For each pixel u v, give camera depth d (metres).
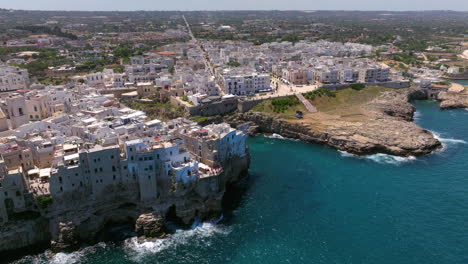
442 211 131.75
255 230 124.00
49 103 176.12
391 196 142.12
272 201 141.25
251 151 190.50
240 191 148.88
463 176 156.38
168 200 124.44
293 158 180.38
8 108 155.12
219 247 115.75
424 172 160.88
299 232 122.44
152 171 121.44
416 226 123.88
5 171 109.00
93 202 119.38
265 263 109.12
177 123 159.50
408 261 108.50
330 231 122.56
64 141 133.00
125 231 123.94
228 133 145.62
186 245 116.75
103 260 110.19
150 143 127.81
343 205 137.12
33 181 121.81
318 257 111.06
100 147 120.12
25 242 114.44
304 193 146.50
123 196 123.44
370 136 189.50
